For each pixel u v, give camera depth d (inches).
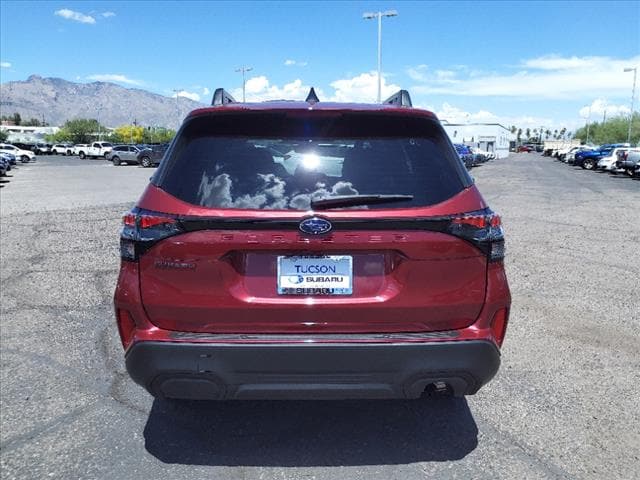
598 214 519.2
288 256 102.5
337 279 103.0
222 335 103.7
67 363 167.3
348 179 105.2
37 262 299.1
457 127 3267.7
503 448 121.6
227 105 114.0
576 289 249.9
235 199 103.2
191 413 137.9
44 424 131.9
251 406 141.7
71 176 1172.5
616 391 148.8
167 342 102.3
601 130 3668.8
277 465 115.3
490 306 106.0
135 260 105.0
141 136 4997.5
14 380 155.4
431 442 124.3
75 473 112.4
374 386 104.0
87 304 225.8
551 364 166.7
